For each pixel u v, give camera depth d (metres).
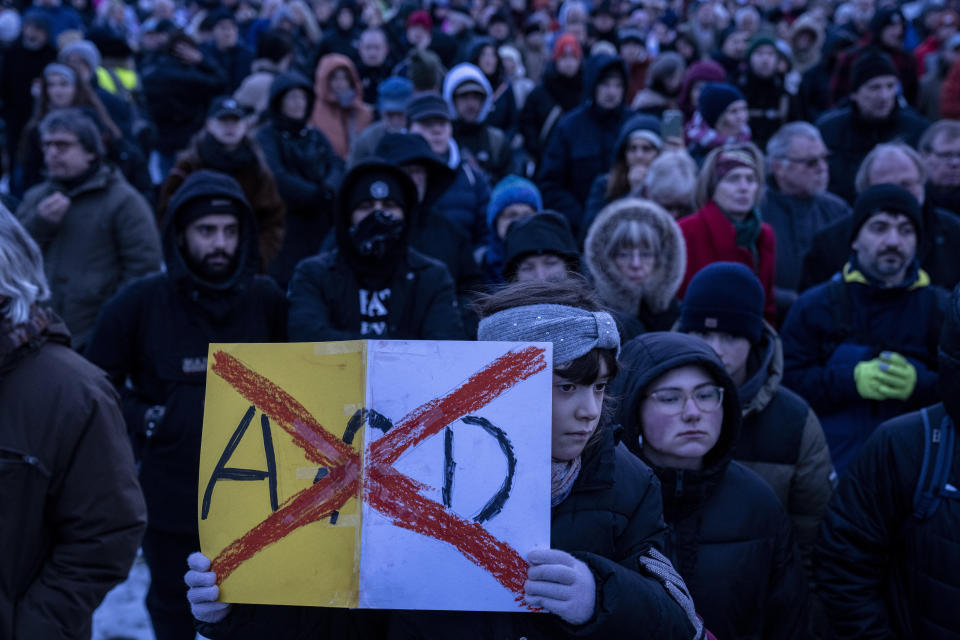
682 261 3.51
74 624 2.00
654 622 1.47
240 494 1.53
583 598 1.43
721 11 11.98
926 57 9.01
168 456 2.99
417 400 1.49
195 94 8.67
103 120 6.27
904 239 3.27
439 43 9.39
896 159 4.03
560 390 1.54
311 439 1.51
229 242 3.10
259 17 13.08
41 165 6.40
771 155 4.84
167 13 12.48
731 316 2.69
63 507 2.03
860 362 3.23
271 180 4.58
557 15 13.88
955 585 2.24
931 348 3.29
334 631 1.66
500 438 1.48
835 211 4.80
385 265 3.33
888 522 2.38
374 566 1.46
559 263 3.53
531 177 6.88
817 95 8.38
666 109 7.00
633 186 4.98
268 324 3.23
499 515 1.46
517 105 8.77
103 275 4.31
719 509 2.26
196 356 3.05
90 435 2.05
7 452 1.96
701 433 2.17
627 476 1.64
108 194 4.34
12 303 1.99
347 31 9.99
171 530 2.98
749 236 4.10
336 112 6.91
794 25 9.70
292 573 1.49
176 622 3.03
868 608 2.40
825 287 3.43
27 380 2.01
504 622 1.54
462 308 4.07
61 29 11.56
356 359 1.51
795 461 2.67
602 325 1.53
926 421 2.36
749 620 2.25
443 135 5.16
